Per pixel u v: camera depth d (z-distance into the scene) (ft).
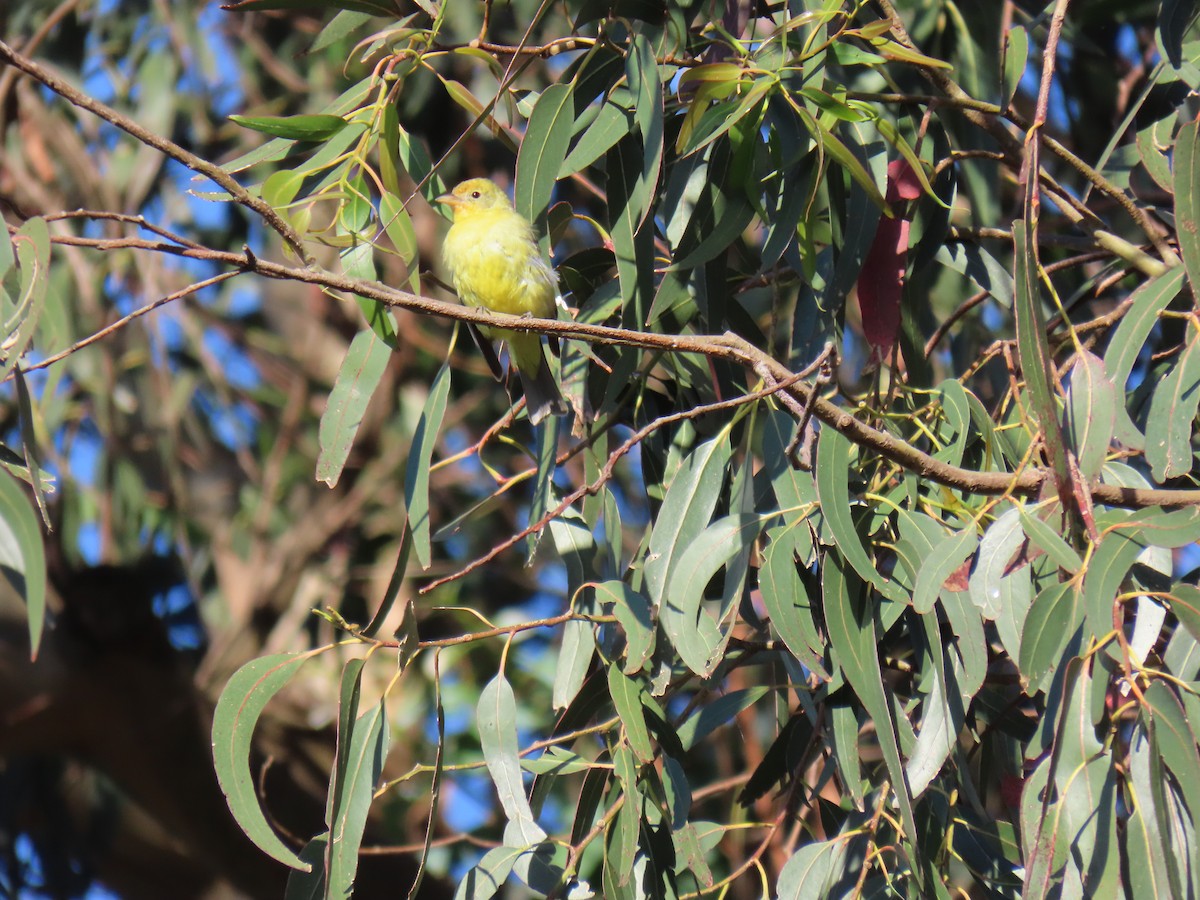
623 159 22.18
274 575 44.57
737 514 20.42
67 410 45.32
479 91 40.63
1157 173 22.72
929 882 19.58
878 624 20.54
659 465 25.04
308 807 37.83
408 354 46.83
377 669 45.06
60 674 31.89
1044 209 37.11
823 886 19.99
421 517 20.95
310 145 23.03
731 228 21.70
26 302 17.10
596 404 25.14
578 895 20.88
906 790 18.24
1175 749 15.66
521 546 47.78
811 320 23.21
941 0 28.63
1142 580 19.36
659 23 22.70
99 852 36.60
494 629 20.02
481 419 48.60
